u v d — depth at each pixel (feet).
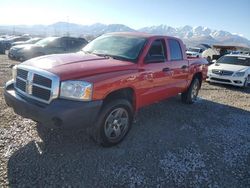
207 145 16.87
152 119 20.58
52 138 15.56
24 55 49.14
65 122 12.69
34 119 13.57
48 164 12.92
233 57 44.52
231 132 19.57
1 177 11.59
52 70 13.33
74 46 50.78
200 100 28.71
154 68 17.83
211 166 14.32
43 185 11.38
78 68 13.78
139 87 16.56
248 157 15.76
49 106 12.76
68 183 11.69
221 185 12.71
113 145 15.28
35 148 14.30
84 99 13.14
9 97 14.53
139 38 18.37
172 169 13.62
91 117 13.42
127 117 15.65
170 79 20.22
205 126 20.29
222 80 40.22
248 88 41.01
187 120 21.20
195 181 12.81
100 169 12.96
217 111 24.84
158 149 15.60
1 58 57.11
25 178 11.71
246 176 13.70
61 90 12.92
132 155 14.58
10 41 86.79
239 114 24.63
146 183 12.28
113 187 11.78
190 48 116.88
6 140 14.90
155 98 19.03
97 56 16.81
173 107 24.48
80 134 16.26
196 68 24.80
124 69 15.46
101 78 13.79
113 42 18.54
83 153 14.21
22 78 14.40
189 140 17.34
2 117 18.10
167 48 19.90
